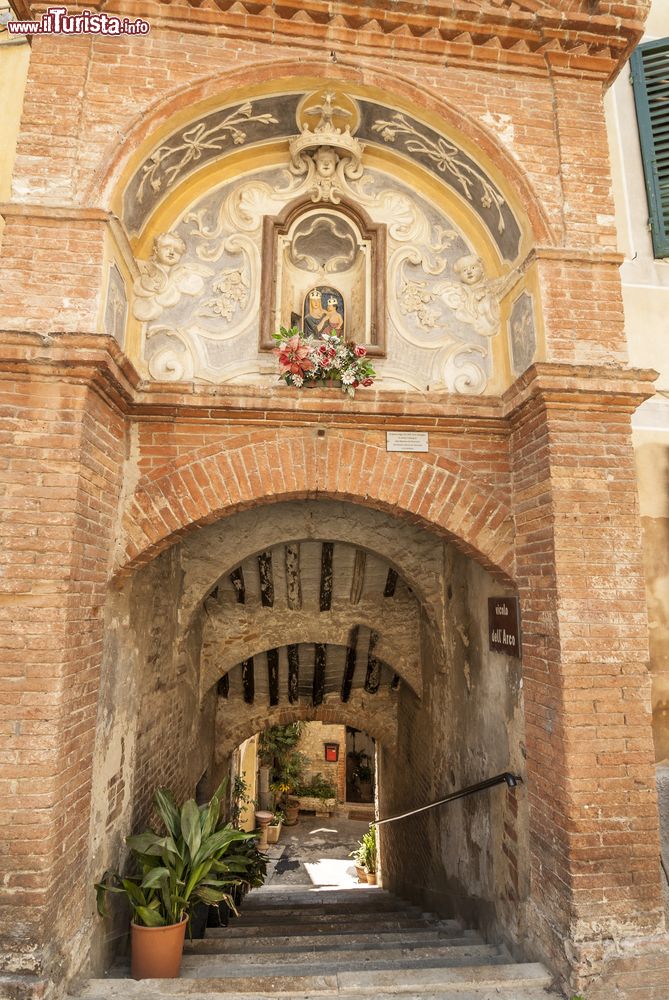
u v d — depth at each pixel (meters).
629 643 4.03
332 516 7.00
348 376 4.41
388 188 5.14
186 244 4.84
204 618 8.22
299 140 4.84
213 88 4.33
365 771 18.83
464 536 4.59
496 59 4.70
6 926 3.19
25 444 3.64
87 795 3.89
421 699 8.20
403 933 5.80
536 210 4.54
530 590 4.40
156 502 4.34
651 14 6.29
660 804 4.63
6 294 3.84
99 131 4.16
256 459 4.45
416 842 8.38
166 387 4.35
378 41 4.55
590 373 4.18
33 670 3.43
